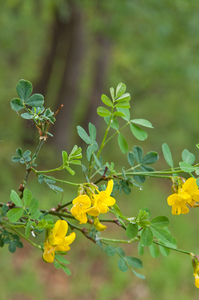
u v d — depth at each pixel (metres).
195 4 6.18
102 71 10.00
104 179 1.21
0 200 5.89
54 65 9.61
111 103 1.19
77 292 4.55
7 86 9.60
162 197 8.36
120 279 4.81
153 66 7.24
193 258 1.18
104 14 6.63
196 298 4.67
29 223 1.01
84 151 9.61
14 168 6.78
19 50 10.72
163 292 4.70
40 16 9.48
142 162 1.32
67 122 8.95
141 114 11.16
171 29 6.19
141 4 5.94
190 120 9.45
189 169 1.07
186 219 7.18
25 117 1.02
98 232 1.27
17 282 4.40
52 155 8.02
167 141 10.66
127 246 5.71
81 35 8.85
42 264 4.90
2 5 8.45
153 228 1.09
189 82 7.76
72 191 6.71
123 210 7.29
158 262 5.29
